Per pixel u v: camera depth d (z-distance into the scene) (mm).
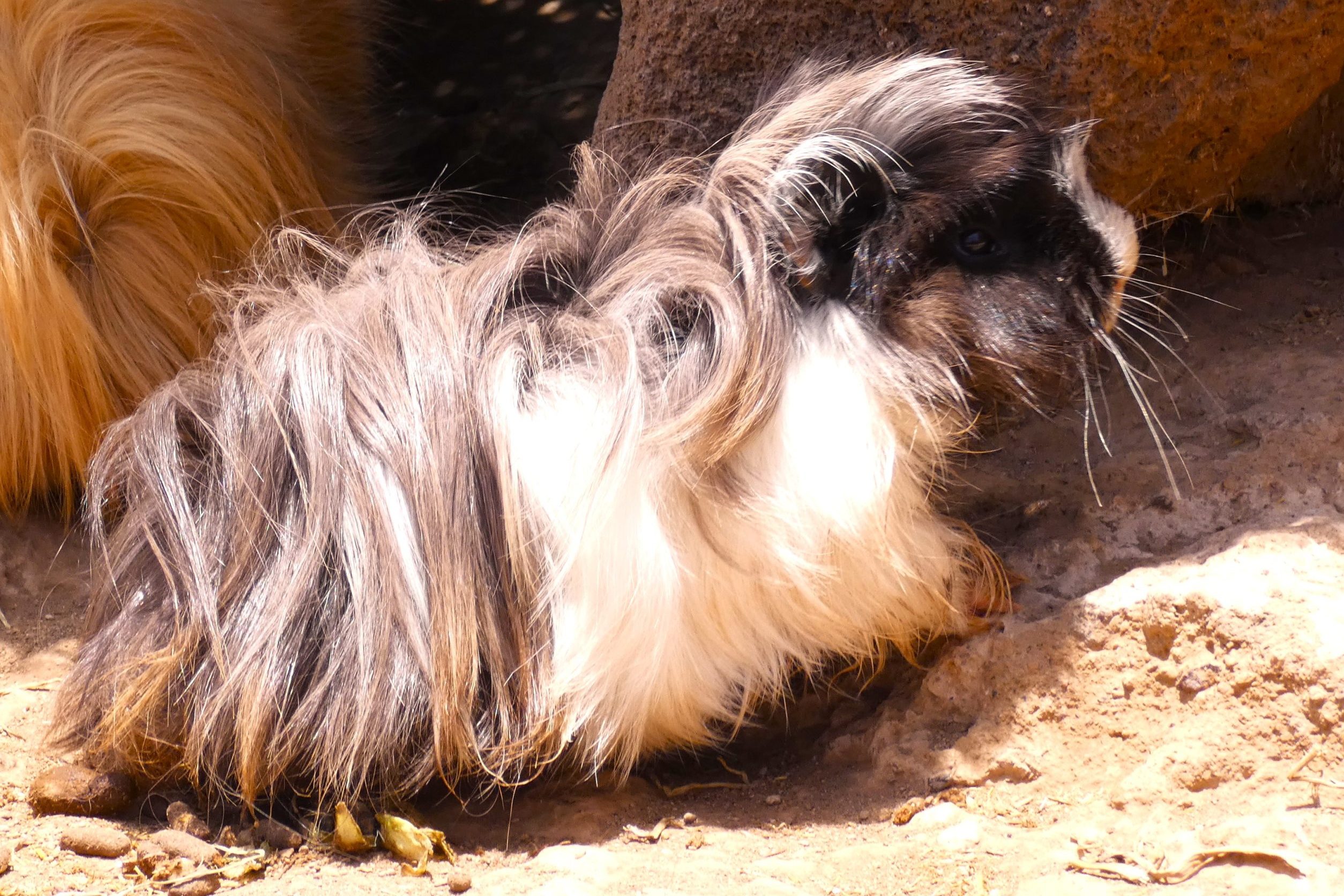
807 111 3602
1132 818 2920
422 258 3818
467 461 3320
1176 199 4418
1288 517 3521
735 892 2775
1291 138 5082
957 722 3367
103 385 4355
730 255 3459
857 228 3514
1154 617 3139
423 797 3486
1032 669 3279
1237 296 4844
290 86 5035
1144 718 3117
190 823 3242
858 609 3459
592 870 2939
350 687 3258
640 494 3230
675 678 3332
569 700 3268
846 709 3688
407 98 6883
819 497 3322
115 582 3598
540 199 6113
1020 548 3844
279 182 4766
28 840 3146
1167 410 4324
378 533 3289
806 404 3361
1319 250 5059
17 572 4320
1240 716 2941
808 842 3074
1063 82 3734
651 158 4121
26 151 4168
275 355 3537
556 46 7227
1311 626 2936
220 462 3551
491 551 3316
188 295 4445
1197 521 3707
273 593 3320
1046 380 3740
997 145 3514
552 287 3688
